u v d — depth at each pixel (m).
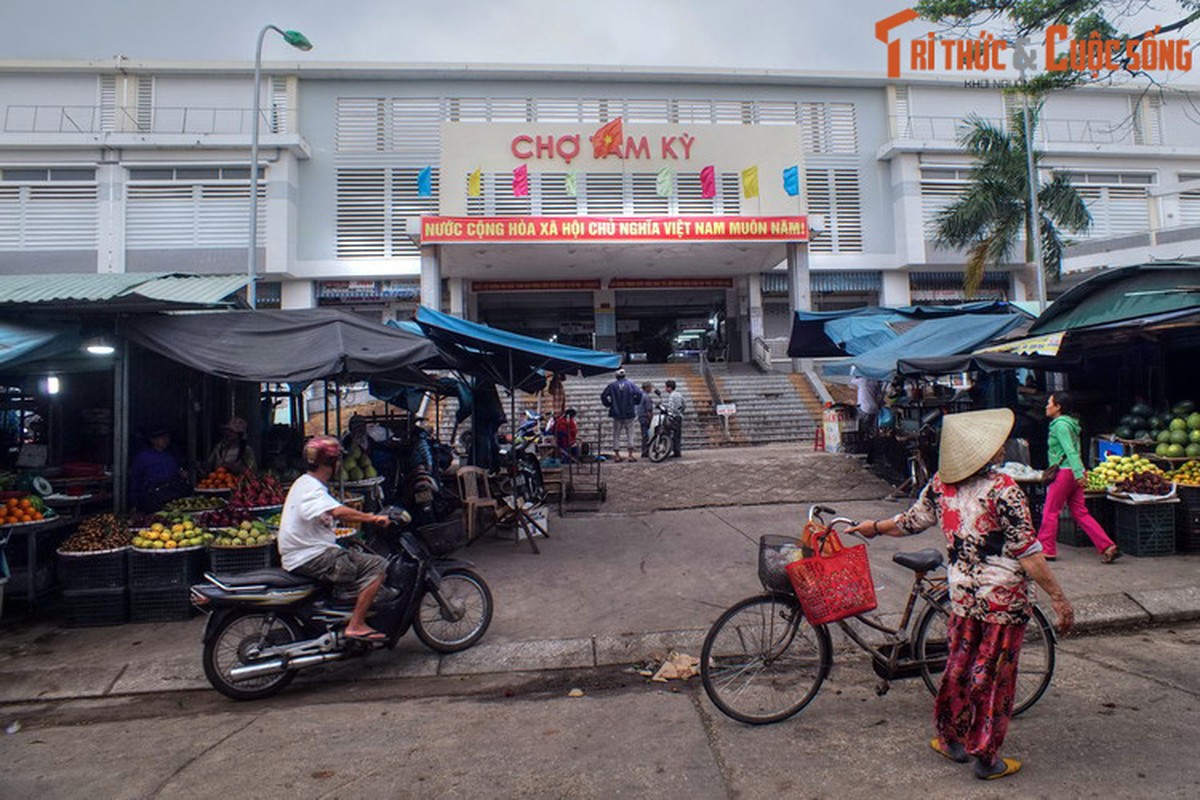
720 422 17.91
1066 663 4.66
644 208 23.30
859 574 3.77
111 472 7.86
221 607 4.50
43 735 4.12
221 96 24.59
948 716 3.32
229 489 7.60
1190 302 7.51
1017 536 3.12
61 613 6.32
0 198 23.03
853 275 26.61
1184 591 5.84
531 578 6.98
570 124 22.95
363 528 8.12
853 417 14.05
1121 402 9.71
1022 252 25.69
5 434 8.37
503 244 20.45
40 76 24.05
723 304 27.52
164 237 23.45
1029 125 17.61
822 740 3.63
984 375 11.05
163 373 8.39
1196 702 3.95
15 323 6.54
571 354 8.63
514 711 4.25
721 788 3.19
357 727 4.06
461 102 25.48
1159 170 27.05
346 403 18.23
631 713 4.13
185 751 3.81
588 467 12.84
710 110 26.34
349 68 24.66
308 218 24.64
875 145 26.81
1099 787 3.06
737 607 3.96
